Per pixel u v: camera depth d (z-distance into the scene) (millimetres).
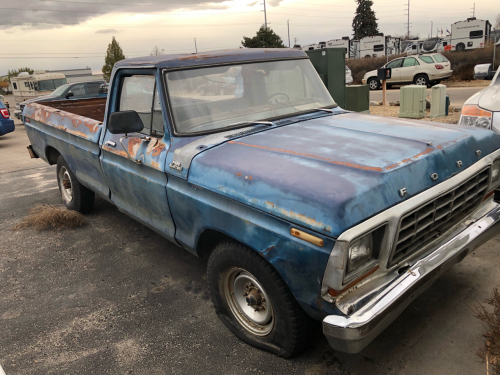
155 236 4820
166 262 4160
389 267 2221
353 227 1945
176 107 3141
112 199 4188
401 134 2797
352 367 2557
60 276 4016
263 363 2648
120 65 3635
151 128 3348
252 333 2795
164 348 2875
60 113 5051
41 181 7684
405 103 11234
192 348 2852
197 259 4188
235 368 2627
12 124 14016
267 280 2404
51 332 3143
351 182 2104
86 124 4324
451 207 2482
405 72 21141
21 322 3299
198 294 3533
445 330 2805
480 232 2645
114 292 3662
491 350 2586
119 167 3684
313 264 2039
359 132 2914
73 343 2998
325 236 1968
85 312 3381
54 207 5504
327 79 9609
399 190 2150
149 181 3244
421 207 2215
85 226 5238
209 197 2645
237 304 2855
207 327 3070
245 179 2393
